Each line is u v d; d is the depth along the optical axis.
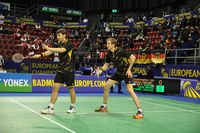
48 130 5.96
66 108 8.96
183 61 19.33
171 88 15.07
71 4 34.31
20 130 5.88
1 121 6.72
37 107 8.96
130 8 31.42
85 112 8.38
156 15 29.67
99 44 25.70
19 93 13.35
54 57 23.67
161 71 19.12
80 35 28.56
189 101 12.62
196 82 13.95
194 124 7.17
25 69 22.64
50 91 14.32
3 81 13.57
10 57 22.86
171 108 9.99
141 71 20.33
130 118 7.68
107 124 6.79
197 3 25.09
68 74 7.82
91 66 21.91
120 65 8.03
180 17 23.16
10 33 25.67
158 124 7.02
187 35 20.09
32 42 25.14
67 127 6.29
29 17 29.41
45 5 30.97
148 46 21.28
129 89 7.94
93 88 15.25
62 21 31.89
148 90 15.92
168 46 19.92
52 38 25.86
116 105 10.14
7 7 30.19
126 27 27.92
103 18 30.45
